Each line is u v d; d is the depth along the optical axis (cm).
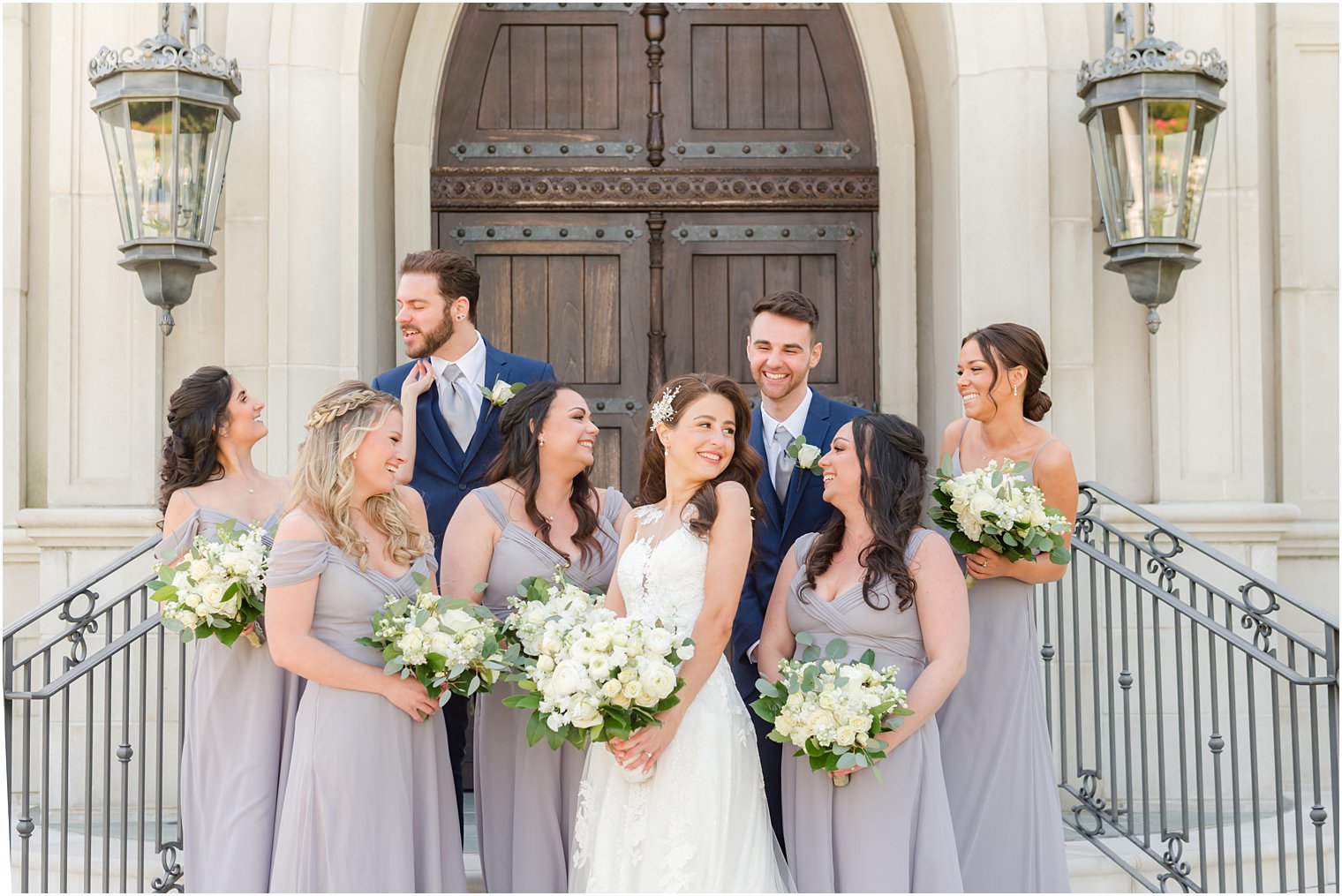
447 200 561
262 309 483
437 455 370
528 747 307
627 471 564
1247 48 497
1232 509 483
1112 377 504
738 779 279
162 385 489
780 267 573
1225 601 392
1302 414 530
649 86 570
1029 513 305
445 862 293
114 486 485
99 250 488
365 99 502
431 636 274
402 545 294
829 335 573
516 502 313
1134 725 486
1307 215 534
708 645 277
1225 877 399
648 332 568
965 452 356
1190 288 496
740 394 294
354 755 277
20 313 509
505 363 380
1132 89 457
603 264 570
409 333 367
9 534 506
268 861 307
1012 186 491
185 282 457
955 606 282
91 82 452
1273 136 536
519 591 295
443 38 552
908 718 272
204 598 293
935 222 538
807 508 342
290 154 480
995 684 329
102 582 479
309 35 483
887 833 276
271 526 326
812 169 571
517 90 568
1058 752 491
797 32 575
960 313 494
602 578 317
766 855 280
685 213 572
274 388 474
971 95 494
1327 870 438
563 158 567
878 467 286
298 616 276
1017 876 322
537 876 303
